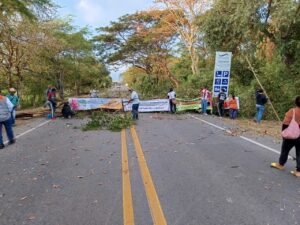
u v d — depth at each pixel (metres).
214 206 5.52
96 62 50.53
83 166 8.17
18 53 25.92
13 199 6.00
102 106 22.78
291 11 18.30
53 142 11.70
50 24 28.69
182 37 38.81
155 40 41.53
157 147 10.46
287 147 7.64
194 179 6.98
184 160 8.67
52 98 20.36
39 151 10.17
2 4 18.78
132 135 13.00
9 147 10.94
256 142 11.41
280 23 19.31
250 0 20.14
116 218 5.08
